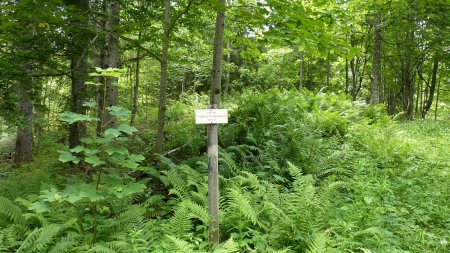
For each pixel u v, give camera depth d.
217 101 7.14
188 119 12.08
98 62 11.59
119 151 3.52
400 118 18.62
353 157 7.26
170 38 8.13
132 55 16.89
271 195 5.03
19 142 12.09
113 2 7.70
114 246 3.87
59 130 14.55
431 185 6.14
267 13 5.48
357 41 20.98
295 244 4.25
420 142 9.23
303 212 4.45
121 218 4.51
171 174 5.72
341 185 5.70
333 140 8.13
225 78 23.20
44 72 7.47
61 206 4.69
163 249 3.95
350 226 4.16
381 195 5.28
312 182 5.58
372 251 3.89
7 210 4.49
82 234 4.21
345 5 14.26
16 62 6.21
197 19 9.39
